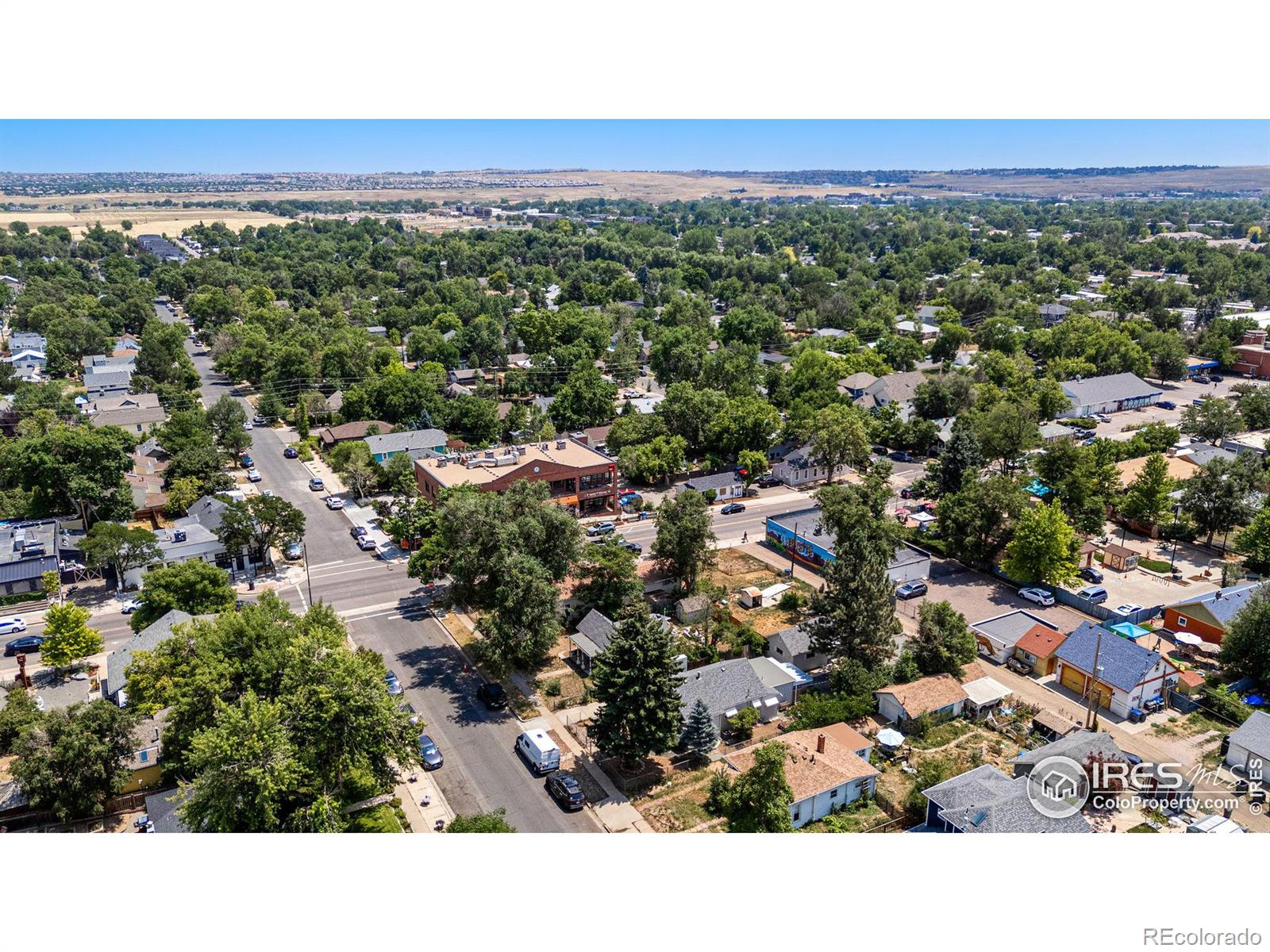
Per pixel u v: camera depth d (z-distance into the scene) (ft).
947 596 280.72
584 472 339.77
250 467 408.87
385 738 169.07
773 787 169.17
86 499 320.29
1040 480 365.20
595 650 230.27
